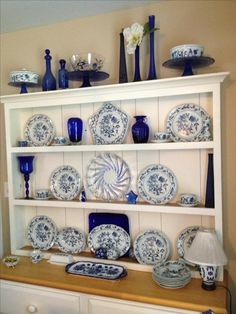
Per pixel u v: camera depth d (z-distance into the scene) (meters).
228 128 1.69
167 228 1.82
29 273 1.79
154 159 1.84
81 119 1.98
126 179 1.88
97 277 1.69
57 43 2.06
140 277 1.69
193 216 1.76
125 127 1.85
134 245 1.83
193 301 1.41
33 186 2.14
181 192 1.78
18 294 1.77
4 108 2.09
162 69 1.81
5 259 1.95
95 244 1.93
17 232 2.10
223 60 1.68
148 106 1.84
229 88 1.68
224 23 1.68
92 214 1.97
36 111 2.12
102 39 1.94
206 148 1.63
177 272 1.61
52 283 1.66
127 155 1.89
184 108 1.74
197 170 1.75
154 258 1.79
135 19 1.86
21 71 1.94
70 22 2.02
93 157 1.97
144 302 1.47
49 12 1.90
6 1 1.73
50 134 2.05
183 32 1.75
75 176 1.99
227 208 1.70
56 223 2.09
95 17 1.95
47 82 1.95
